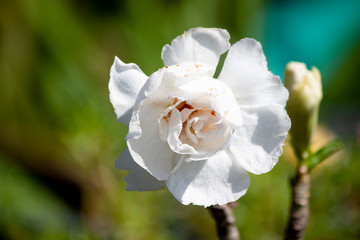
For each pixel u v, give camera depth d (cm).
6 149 60
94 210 49
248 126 34
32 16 61
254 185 48
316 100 36
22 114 60
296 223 37
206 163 34
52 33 61
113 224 48
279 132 33
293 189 37
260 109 33
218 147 33
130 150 33
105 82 62
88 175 49
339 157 50
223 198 33
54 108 58
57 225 49
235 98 34
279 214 47
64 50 61
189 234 49
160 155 34
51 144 59
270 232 47
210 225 49
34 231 50
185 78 33
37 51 61
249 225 47
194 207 49
